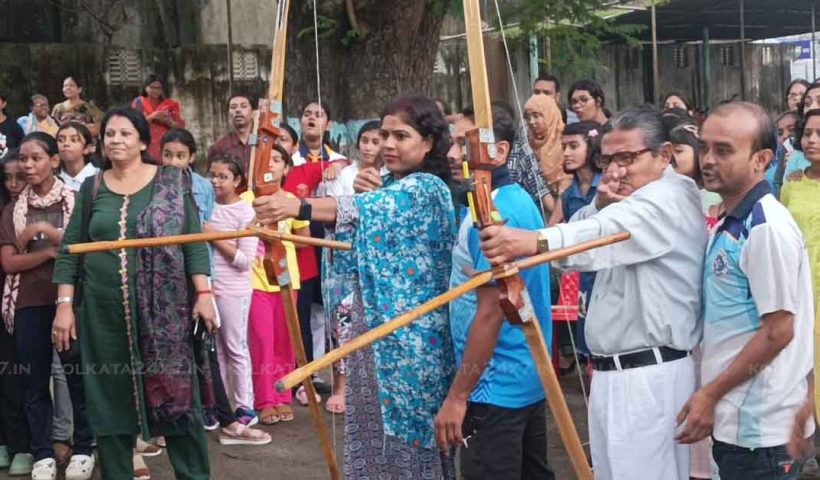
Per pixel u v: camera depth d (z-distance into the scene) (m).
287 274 3.72
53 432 5.46
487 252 3.07
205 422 6.12
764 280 3.06
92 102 13.49
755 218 3.11
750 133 3.13
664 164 3.40
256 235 3.46
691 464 4.49
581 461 3.15
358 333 3.74
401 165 3.76
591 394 3.49
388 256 3.63
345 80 8.88
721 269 3.19
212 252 5.88
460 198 3.77
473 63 3.11
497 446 3.59
